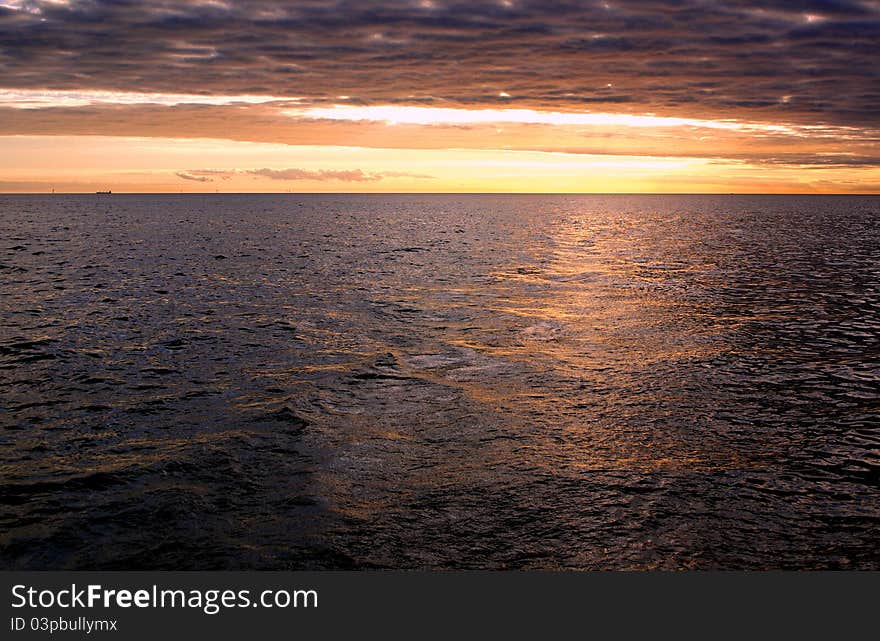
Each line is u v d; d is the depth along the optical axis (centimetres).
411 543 828
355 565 787
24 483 983
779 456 1084
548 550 816
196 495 945
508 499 936
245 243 5278
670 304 2475
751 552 812
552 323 2123
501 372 1556
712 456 1084
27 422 1234
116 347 1791
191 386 1452
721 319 2189
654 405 1327
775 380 1498
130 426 1215
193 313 2275
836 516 893
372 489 963
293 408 1295
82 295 2636
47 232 6500
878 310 2356
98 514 897
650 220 9875
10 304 2419
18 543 831
